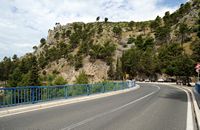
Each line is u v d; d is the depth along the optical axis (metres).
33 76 71.00
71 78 142.38
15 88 13.59
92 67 139.50
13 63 166.25
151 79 98.56
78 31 185.25
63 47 176.25
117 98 21.38
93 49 147.12
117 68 111.06
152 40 143.62
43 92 16.16
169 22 172.62
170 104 16.55
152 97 22.39
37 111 12.91
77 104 16.48
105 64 138.62
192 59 59.47
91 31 179.50
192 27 135.12
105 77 131.00
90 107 14.80
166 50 100.38
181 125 9.20
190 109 13.95
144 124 9.31
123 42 161.12
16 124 9.22
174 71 59.41
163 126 8.95
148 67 98.31
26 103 14.49
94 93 24.28
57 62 161.88
